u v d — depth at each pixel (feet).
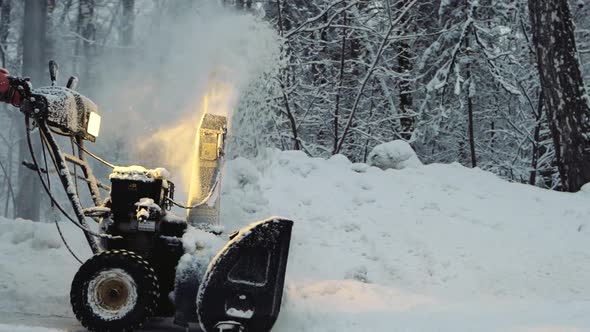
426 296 24.90
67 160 19.15
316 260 29.32
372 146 67.26
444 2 62.34
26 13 68.85
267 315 15.47
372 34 65.62
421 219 32.81
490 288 27.32
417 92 70.44
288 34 61.31
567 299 25.70
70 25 78.74
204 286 15.47
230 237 17.22
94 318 15.90
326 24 62.13
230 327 15.21
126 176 17.95
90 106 20.21
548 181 70.85
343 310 20.27
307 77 66.18
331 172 38.14
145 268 16.17
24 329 16.17
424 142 67.82
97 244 17.97
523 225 32.50
